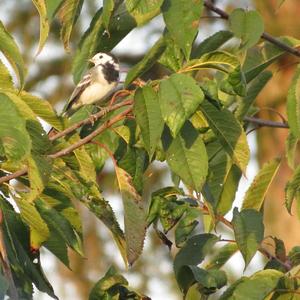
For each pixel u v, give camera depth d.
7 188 9.45
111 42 11.13
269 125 12.20
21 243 9.72
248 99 11.64
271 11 21.44
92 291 9.10
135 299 9.22
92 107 11.62
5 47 8.55
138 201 9.43
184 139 9.11
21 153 7.96
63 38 10.14
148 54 9.77
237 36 10.23
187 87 8.32
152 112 8.51
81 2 9.98
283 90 20.83
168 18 9.27
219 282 9.20
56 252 9.86
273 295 8.87
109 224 9.56
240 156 9.40
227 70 8.76
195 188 9.05
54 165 9.41
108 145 10.26
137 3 8.91
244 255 9.16
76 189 9.49
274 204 20.48
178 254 9.94
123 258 9.71
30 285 9.51
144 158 9.92
